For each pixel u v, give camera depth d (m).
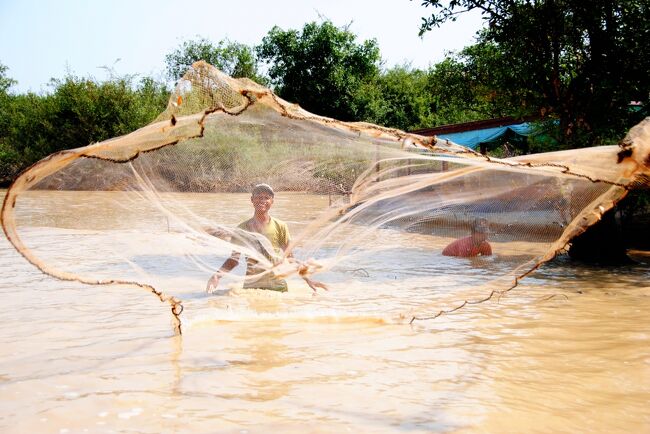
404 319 4.96
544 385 3.33
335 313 5.08
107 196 5.15
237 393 3.17
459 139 16.47
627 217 10.15
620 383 3.37
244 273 6.94
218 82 3.92
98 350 3.99
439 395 3.16
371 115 39.38
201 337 4.34
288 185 5.74
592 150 4.37
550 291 6.24
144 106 37.62
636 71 9.18
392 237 7.71
